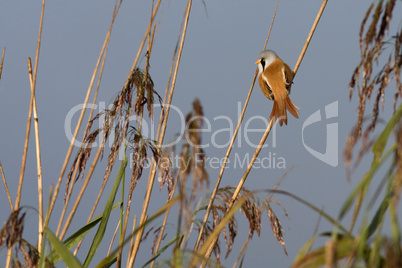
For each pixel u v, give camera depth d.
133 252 6.86
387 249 2.82
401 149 2.95
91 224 6.80
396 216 2.88
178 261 3.75
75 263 4.66
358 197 3.76
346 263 3.03
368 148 3.17
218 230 4.11
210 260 3.97
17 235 5.01
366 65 4.36
